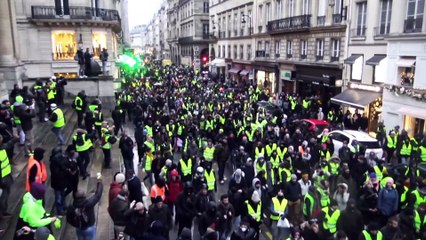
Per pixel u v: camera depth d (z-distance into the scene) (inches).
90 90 942.4
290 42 1318.9
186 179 458.0
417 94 731.4
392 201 377.1
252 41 1656.0
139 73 2165.4
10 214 332.8
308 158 521.7
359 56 940.0
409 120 778.8
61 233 342.6
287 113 962.7
